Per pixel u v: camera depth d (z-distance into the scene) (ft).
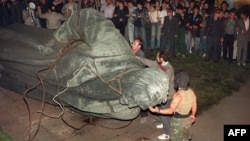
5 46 24.82
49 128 21.43
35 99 24.50
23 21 45.19
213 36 35.76
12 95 26.68
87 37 20.04
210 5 40.55
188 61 36.88
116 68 18.89
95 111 19.17
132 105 17.13
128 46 20.42
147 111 21.83
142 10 39.88
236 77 32.19
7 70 25.38
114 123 22.24
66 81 19.77
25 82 24.04
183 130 16.34
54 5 42.27
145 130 21.30
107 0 41.34
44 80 21.35
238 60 35.76
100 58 18.65
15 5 44.47
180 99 15.57
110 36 19.70
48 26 39.58
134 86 17.08
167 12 37.60
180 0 41.73
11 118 22.75
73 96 20.03
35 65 22.26
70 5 40.50
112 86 18.20
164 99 17.01
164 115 19.27
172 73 18.74
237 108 25.36
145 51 39.99
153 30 39.78
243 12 35.24
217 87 29.53
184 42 39.24
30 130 21.12
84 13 20.88
